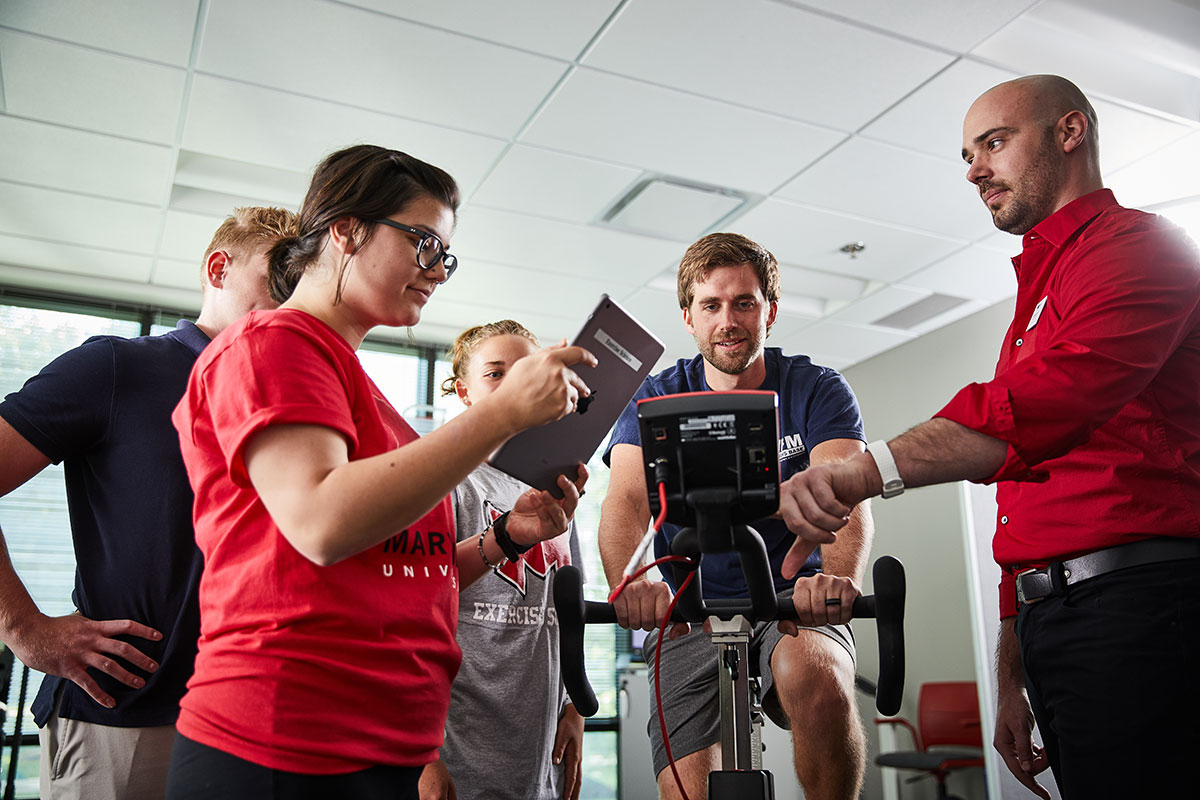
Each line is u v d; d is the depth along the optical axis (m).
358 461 0.78
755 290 1.65
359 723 0.80
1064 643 1.17
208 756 0.78
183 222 3.77
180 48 2.68
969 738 4.28
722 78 2.83
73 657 1.23
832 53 2.72
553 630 1.75
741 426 0.90
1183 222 3.72
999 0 2.50
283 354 0.84
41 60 2.73
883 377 5.39
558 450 1.07
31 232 3.84
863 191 3.54
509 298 4.64
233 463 0.81
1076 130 1.35
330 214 0.96
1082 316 1.09
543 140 3.19
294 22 2.56
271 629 0.80
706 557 1.65
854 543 1.50
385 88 2.88
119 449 1.31
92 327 4.46
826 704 1.32
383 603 0.86
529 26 2.58
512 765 1.60
